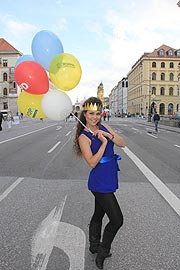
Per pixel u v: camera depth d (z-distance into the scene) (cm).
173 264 331
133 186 657
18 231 414
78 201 545
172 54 10119
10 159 1013
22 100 378
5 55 8431
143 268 323
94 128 318
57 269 321
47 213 483
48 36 384
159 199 562
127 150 1263
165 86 10081
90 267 325
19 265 328
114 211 302
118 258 343
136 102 11600
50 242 382
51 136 1958
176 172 815
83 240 388
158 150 1288
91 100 312
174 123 3344
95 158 293
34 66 346
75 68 374
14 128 2969
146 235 402
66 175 762
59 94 355
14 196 575
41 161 974
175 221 452
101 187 302
